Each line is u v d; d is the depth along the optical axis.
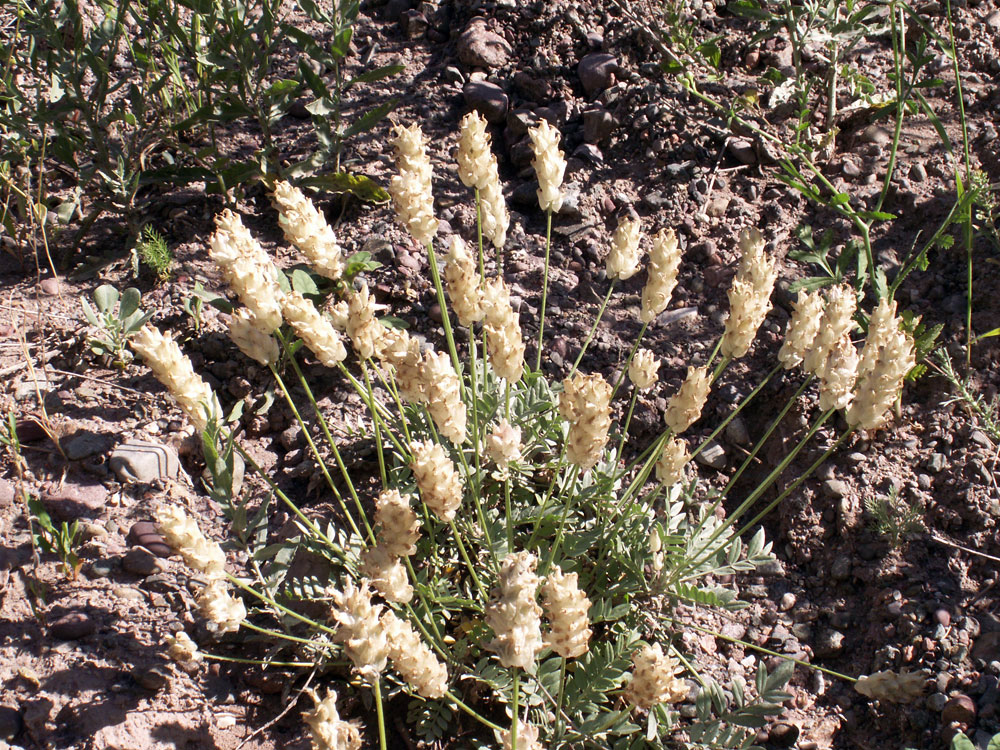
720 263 0.69
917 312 0.66
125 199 0.72
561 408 0.48
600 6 0.82
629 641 0.52
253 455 0.64
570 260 0.71
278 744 0.53
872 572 0.58
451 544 0.58
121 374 0.67
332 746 0.43
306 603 0.57
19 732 0.53
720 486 0.63
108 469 0.62
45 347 0.68
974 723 0.52
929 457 0.61
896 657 0.55
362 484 0.62
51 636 0.55
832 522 0.60
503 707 0.54
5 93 0.72
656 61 0.79
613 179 0.74
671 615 0.57
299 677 0.55
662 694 0.46
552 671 0.51
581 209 0.73
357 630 0.43
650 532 0.56
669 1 0.76
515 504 0.59
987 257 0.67
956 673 0.54
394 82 0.83
